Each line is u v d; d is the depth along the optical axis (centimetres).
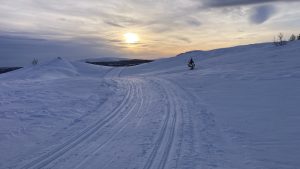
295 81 2030
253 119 1223
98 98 2042
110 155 862
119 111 1574
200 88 2361
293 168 723
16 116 1431
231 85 2298
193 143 954
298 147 866
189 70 4753
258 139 962
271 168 728
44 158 849
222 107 1527
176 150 888
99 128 1204
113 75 6041
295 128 1049
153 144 956
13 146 977
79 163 802
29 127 1226
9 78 5319
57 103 1794
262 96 1712
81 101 1884
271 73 2569
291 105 1403
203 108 1539
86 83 2930
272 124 1124
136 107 1683
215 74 3225
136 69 7444
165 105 1697
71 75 5950
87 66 7938
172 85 2755
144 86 2794
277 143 912
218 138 1000
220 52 7500
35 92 2238
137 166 767
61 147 952
